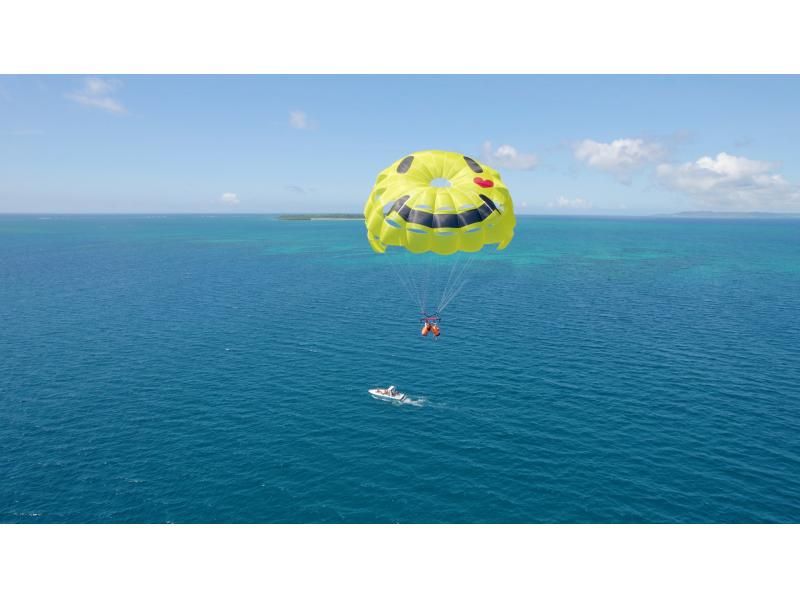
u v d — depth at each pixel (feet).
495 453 114.73
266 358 176.14
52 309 249.96
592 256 520.01
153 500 97.96
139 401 140.87
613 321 228.63
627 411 134.31
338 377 158.51
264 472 107.45
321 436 122.11
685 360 173.68
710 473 106.73
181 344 192.13
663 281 347.36
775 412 133.28
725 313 245.24
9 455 112.98
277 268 407.23
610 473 106.93
